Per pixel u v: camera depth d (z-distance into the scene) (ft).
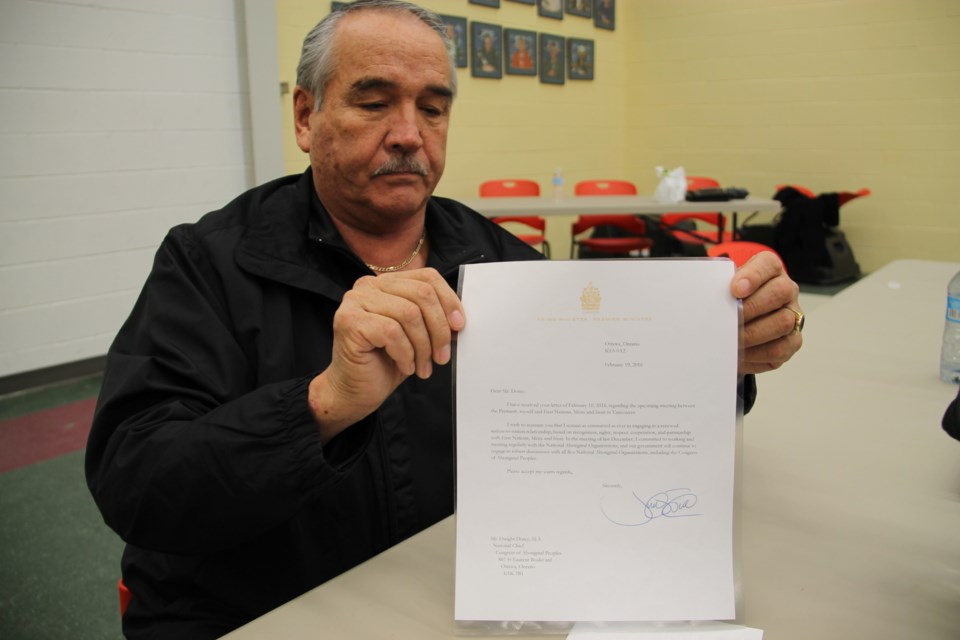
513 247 4.34
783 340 2.67
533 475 2.27
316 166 3.50
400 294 2.29
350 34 3.24
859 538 2.75
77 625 5.87
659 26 19.30
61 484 8.19
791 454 3.49
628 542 2.26
